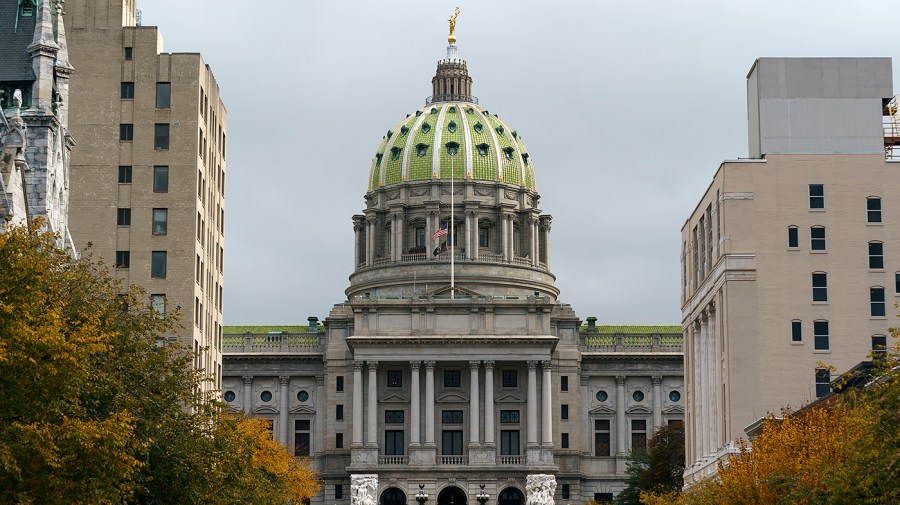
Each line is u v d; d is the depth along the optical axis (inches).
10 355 2138.3
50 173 4377.5
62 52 4827.8
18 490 2142.0
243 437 3390.7
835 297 5477.4
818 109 5644.7
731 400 5423.2
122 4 6102.4
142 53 6067.9
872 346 5457.7
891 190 5511.8
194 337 5949.8
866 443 2608.3
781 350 5452.8
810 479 3250.5
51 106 4547.2
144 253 5944.9
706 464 5846.5
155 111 6033.5
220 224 6766.7
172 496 2736.2
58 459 2158.0
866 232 5502.0
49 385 2188.7
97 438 2207.2
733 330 5462.6
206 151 6274.6
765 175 5536.4
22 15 4702.3
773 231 5511.8
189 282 5920.3
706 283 5915.4
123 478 2388.0
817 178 5526.6
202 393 3233.3
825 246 5502.0
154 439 2655.0
